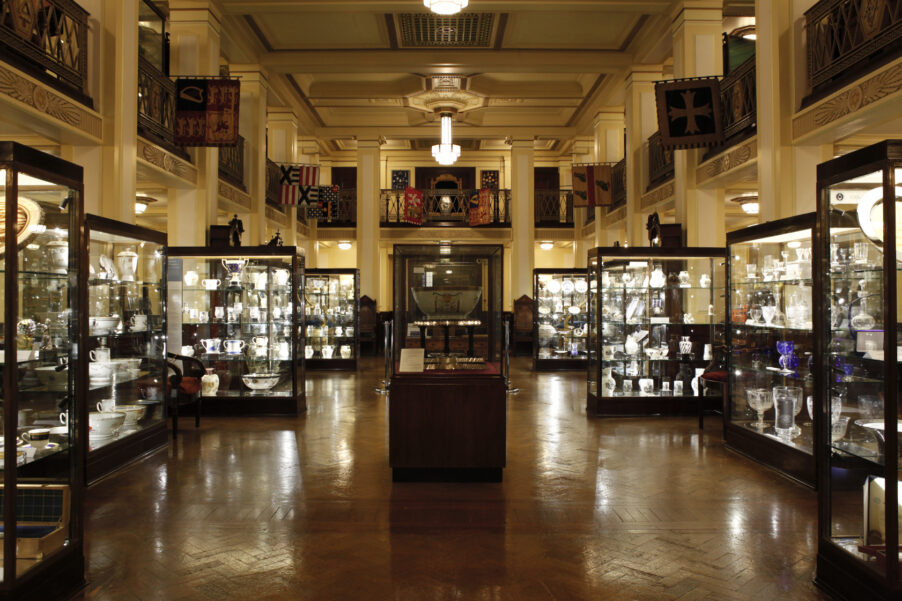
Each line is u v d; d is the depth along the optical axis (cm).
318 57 1244
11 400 300
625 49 1241
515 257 1764
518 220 1762
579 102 1573
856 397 337
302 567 365
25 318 342
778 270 584
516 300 1745
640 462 600
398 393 532
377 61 1256
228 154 1112
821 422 349
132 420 610
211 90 834
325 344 1359
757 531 422
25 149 314
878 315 326
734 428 645
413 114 1697
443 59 1254
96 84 694
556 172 2152
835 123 617
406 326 536
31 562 312
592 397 859
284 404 831
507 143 1872
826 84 648
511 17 1099
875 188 321
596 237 1606
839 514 335
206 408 837
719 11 972
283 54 1243
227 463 593
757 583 346
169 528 425
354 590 337
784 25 696
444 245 528
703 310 859
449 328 538
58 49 628
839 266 351
